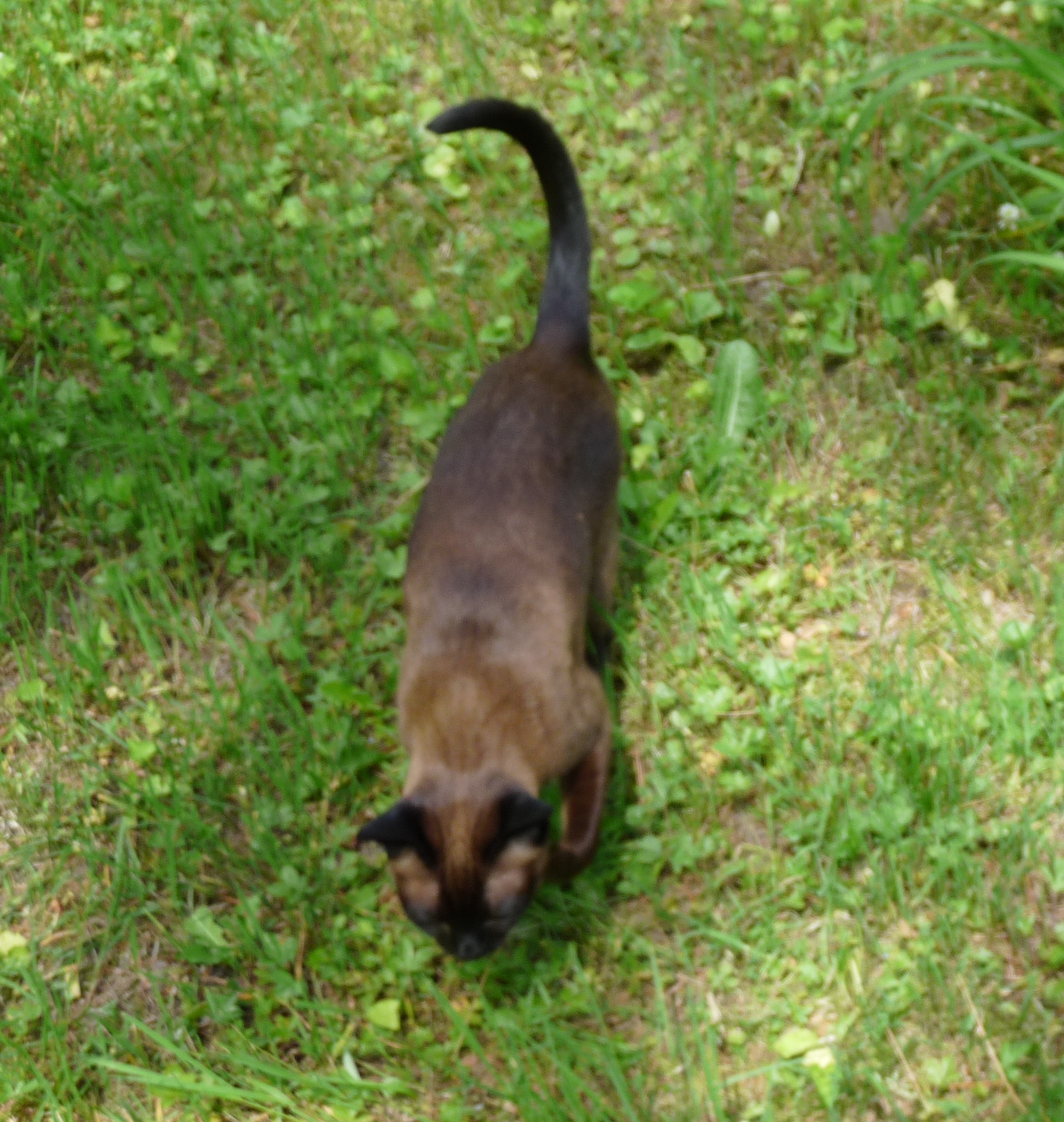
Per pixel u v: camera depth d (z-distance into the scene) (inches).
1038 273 113.8
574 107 123.3
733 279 117.6
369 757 106.7
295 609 111.0
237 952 103.7
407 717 100.7
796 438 113.1
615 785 105.7
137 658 111.8
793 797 104.1
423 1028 101.4
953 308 114.2
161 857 106.5
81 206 123.9
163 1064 102.5
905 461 111.9
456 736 98.8
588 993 101.2
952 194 118.6
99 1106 101.9
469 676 99.7
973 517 110.2
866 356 114.5
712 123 122.5
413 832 96.5
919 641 107.7
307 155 124.3
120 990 104.4
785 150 121.3
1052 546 109.2
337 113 126.2
